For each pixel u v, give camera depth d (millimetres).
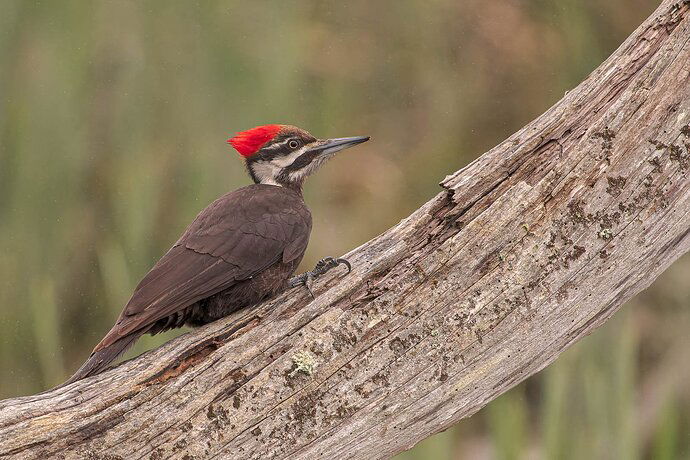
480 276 9258
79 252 15375
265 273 10469
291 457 8945
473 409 9312
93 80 16031
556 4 18094
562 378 12281
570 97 9656
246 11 16359
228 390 8945
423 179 17531
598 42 17922
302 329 9133
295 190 12133
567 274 9312
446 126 18000
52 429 8734
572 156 9430
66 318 15219
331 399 9008
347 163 17531
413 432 9195
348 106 17906
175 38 16203
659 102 9453
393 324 9148
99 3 16125
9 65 15758
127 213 15039
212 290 10102
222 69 16094
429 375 9133
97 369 9344
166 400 8891
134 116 15781
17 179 15438
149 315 9695
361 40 18219
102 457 8766
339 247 16703
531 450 14695
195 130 15836
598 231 9352
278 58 16266
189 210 15375
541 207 9344
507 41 18156
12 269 15172
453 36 18406
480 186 9422
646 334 15812
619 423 12109
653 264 9516
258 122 16000
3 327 14953
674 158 9414
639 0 17766
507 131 18000
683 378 15289
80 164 15594
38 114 15656
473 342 9188
